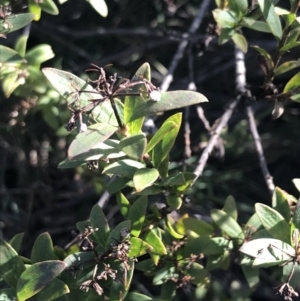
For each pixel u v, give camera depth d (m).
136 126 0.44
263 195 1.06
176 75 1.12
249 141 1.01
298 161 1.14
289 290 0.45
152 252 0.50
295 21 0.53
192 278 0.53
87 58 1.05
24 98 0.78
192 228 0.58
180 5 1.05
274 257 0.46
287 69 0.57
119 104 0.45
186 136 0.77
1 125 0.87
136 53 1.08
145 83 0.42
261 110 1.06
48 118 0.76
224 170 1.06
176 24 1.07
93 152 0.42
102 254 0.46
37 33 1.06
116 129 0.41
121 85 0.42
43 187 1.00
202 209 0.92
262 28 0.58
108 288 0.49
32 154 1.01
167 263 0.54
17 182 1.09
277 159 1.14
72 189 1.04
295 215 0.48
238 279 0.93
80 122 0.40
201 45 0.74
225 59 1.13
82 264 0.47
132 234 0.49
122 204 0.51
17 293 0.45
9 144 1.01
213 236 0.57
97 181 0.85
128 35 1.11
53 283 0.47
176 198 0.49
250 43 0.95
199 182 0.92
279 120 1.13
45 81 0.68
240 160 1.07
